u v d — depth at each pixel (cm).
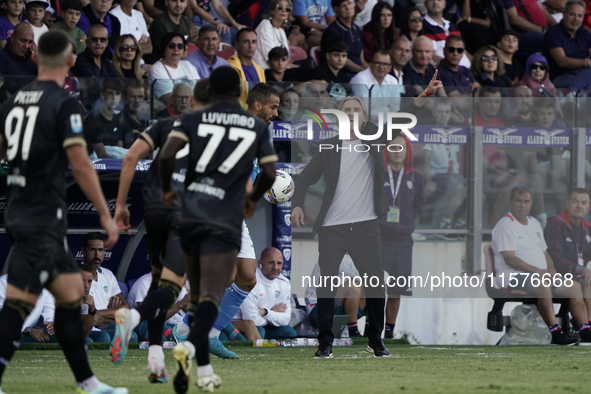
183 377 1009
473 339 2627
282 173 1936
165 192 1152
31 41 2623
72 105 1020
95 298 2362
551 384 1358
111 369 1622
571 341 2553
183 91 2433
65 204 1039
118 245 2677
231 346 2353
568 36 3666
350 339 2453
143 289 2497
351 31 3372
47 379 1402
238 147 1132
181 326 1723
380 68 3100
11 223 1012
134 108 2427
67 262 1039
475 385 1320
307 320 2592
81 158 1006
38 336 2208
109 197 2642
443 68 3297
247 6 3547
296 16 3616
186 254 1142
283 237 2553
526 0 3916
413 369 1636
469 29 3750
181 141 1128
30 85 1057
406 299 2588
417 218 2530
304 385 1290
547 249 2592
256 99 1783
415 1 3753
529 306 2662
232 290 1850
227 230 1107
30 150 1008
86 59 2764
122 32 3114
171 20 3130
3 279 2228
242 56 3033
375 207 1934
